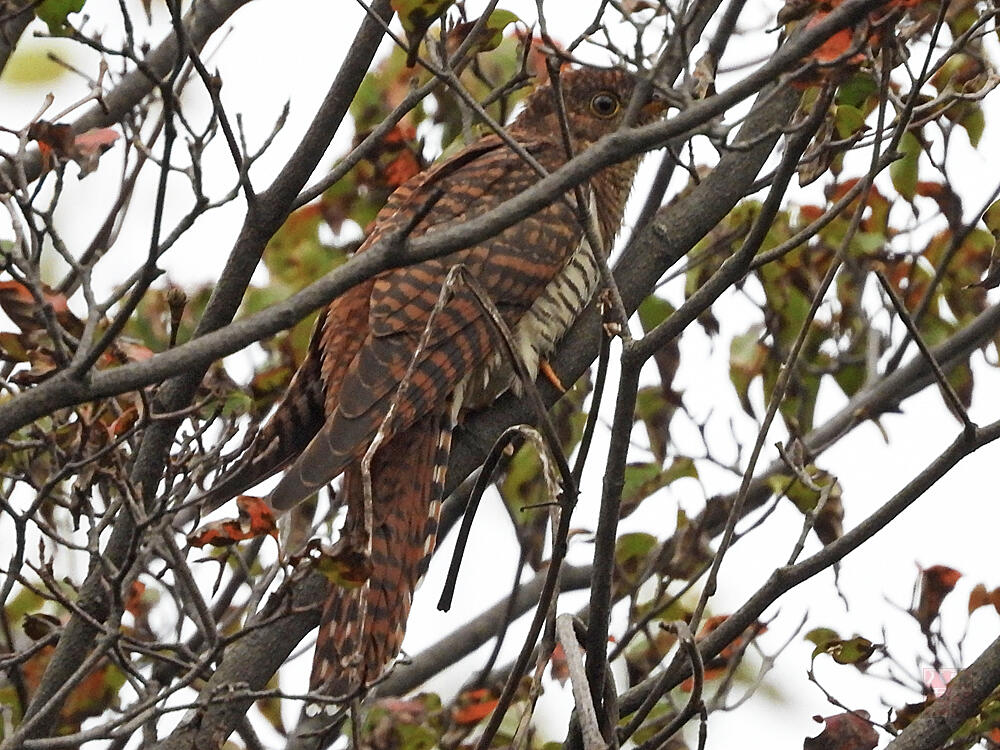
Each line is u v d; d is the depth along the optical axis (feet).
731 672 31.27
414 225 20.89
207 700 24.09
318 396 34.53
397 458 32.60
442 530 38.63
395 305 33.50
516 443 35.83
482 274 34.32
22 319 27.27
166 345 35.37
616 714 24.41
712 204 32.63
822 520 34.40
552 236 35.12
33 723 23.95
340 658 28.81
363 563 22.63
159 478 29.48
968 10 32.83
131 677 28.76
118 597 25.14
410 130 37.58
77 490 28.22
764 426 26.04
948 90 31.01
